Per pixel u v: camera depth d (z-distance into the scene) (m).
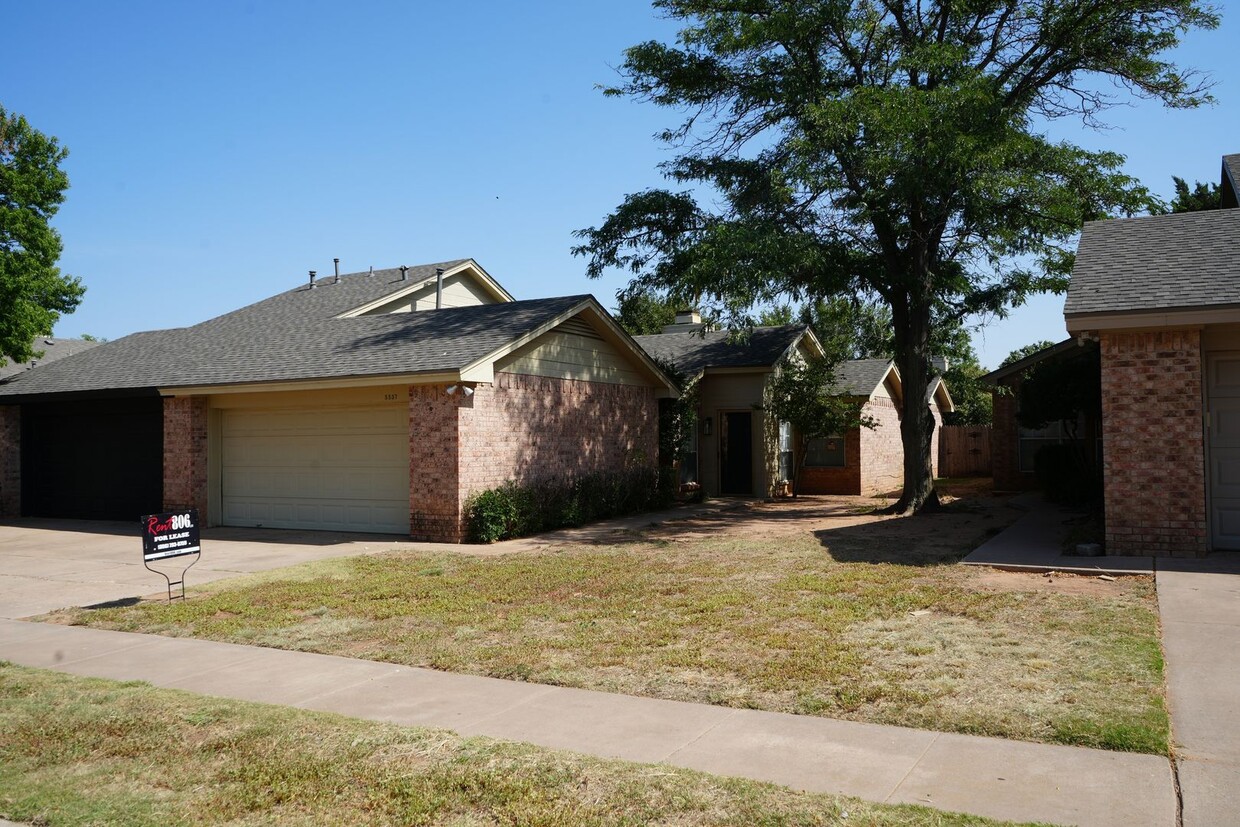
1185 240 12.11
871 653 6.96
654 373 19.86
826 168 16.56
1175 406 10.60
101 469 19.58
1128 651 6.70
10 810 4.57
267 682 6.77
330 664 7.27
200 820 4.41
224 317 23.22
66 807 4.59
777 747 5.08
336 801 4.58
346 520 16.25
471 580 10.85
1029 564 10.48
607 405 18.61
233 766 5.04
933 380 21.94
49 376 20.52
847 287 18.98
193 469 17.30
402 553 13.36
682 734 5.35
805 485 25.50
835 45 17.95
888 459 28.20
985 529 14.62
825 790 4.45
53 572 12.38
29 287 20.77
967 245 18.56
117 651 7.92
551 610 9.03
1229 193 18.42
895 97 15.24
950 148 15.05
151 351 20.47
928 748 5.00
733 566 11.41
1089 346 17.12
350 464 16.23
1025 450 22.67
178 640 8.28
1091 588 9.19
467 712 5.90
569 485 17.16
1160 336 10.68
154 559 9.88
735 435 24.48
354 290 23.73
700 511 19.59
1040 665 6.43
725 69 18.69
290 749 5.25
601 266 19.83
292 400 16.91
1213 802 4.18
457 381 14.20
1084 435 19.50
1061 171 17.09
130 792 4.76
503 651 7.45
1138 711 5.39
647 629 8.05
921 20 18.05
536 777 4.70
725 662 6.85
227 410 17.67
